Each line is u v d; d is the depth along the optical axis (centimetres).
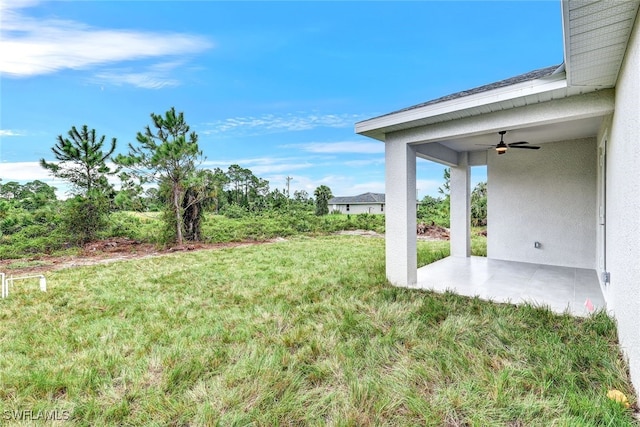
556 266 671
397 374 254
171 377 255
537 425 193
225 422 205
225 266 764
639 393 207
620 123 286
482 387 231
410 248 525
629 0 194
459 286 520
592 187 640
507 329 328
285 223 1673
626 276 254
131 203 1153
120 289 558
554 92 345
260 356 289
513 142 667
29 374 265
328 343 312
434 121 462
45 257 962
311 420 208
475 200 1548
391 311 393
